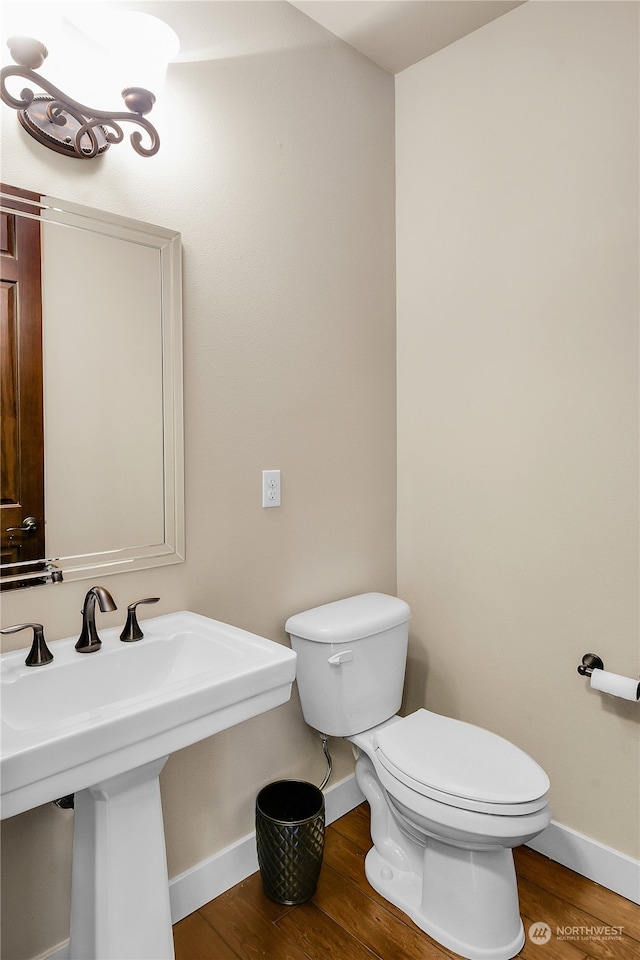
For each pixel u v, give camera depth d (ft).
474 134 6.48
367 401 7.02
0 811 2.88
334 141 6.49
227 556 5.65
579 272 5.74
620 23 5.39
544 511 6.10
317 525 6.50
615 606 5.64
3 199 4.10
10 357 4.21
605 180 5.54
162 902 4.02
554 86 5.84
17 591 4.32
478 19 6.23
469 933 4.91
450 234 6.76
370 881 5.72
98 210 4.59
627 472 5.52
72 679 4.17
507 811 4.58
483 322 6.51
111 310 4.71
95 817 3.78
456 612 6.91
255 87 5.69
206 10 5.28
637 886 5.50
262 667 4.06
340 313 6.64
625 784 5.63
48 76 4.27
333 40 6.45
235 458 5.67
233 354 5.61
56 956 4.54
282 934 5.14
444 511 6.98
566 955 4.91
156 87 4.50
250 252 5.71
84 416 4.60
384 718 6.26
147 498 5.00
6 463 4.22
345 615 6.09
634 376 5.44
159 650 4.64
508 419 6.34
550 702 6.14
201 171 5.28
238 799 5.81
